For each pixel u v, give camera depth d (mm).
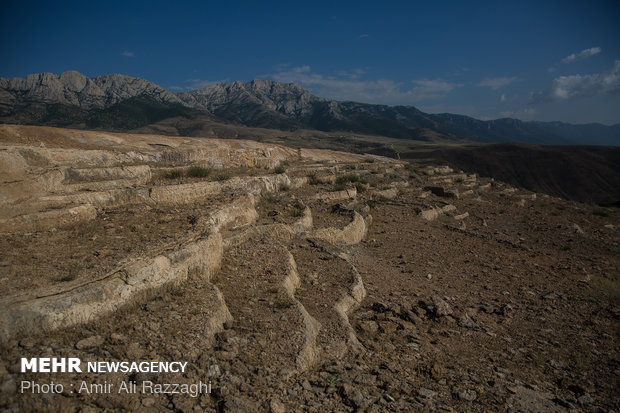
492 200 30047
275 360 4871
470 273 11664
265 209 14406
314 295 7680
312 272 8930
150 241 6734
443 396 4984
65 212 7719
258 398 4148
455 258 13203
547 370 6141
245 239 9859
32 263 5492
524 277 11508
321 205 17234
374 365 5609
